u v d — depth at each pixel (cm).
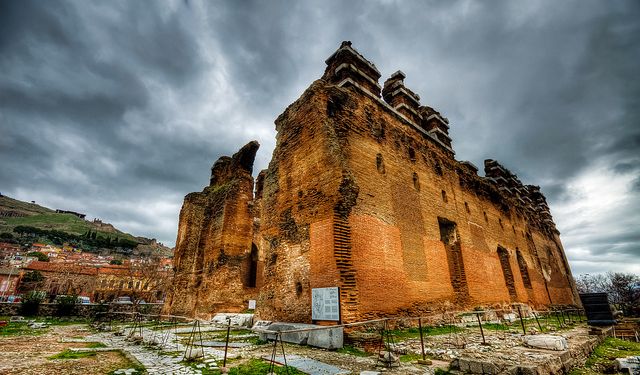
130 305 2759
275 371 679
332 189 1234
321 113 1392
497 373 610
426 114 2402
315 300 1145
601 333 1285
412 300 1383
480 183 2512
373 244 1289
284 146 1620
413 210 1641
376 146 1556
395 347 916
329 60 1812
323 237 1196
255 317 1472
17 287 5891
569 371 771
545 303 2914
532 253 3067
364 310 1138
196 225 2895
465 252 1938
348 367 714
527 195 3728
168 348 1011
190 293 2530
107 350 967
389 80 2250
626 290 4553
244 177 2553
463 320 1586
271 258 1468
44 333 1473
